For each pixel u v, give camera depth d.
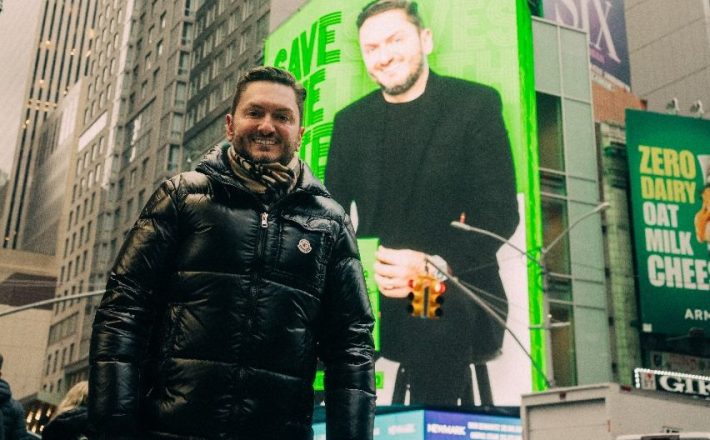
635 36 57.03
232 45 66.00
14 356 111.81
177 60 76.06
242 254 3.32
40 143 144.25
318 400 34.19
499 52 37.25
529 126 36.69
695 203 37.59
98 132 97.62
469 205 35.41
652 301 36.03
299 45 42.59
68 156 127.38
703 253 37.00
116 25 100.19
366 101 38.88
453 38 38.00
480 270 34.28
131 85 90.38
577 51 41.97
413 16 38.94
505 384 32.50
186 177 3.46
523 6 38.22
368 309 3.68
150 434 3.16
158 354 3.26
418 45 38.47
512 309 33.31
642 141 38.12
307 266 3.44
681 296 36.25
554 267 37.66
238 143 3.47
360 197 37.38
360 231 36.84
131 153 85.38
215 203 3.38
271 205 3.45
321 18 41.62
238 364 3.20
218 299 3.25
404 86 38.16
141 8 92.62
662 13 55.44
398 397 33.69
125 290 3.29
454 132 36.62
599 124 41.16
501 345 33.03
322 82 40.34
